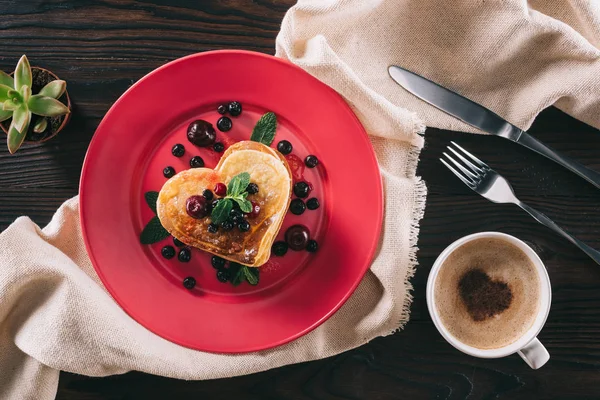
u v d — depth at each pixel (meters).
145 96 0.56
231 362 0.57
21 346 0.55
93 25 0.58
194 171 0.55
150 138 0.58
